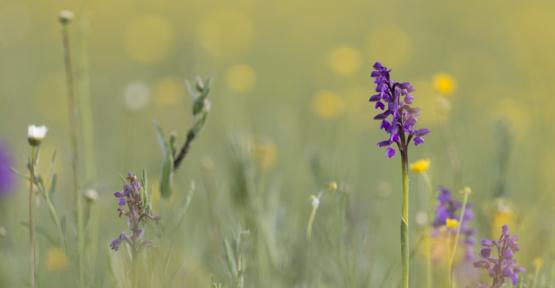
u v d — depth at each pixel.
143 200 5.66
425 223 7.93
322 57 23.39
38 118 17.66
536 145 14.28
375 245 9.15
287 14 28.39
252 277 7.93
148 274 5.88
